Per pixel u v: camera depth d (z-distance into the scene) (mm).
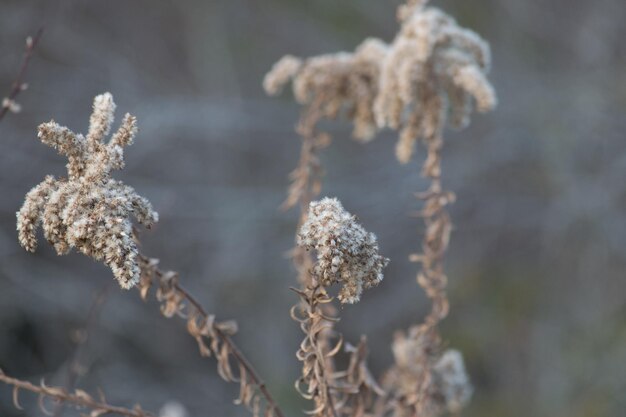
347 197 9969
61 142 1939
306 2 11594
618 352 8180
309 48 11664
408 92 2965
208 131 10523
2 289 8547
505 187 9969
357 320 9344
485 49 3086
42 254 8875
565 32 10594
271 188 10438
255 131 10766
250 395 2379
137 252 1825
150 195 9703
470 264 9531
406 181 9945
